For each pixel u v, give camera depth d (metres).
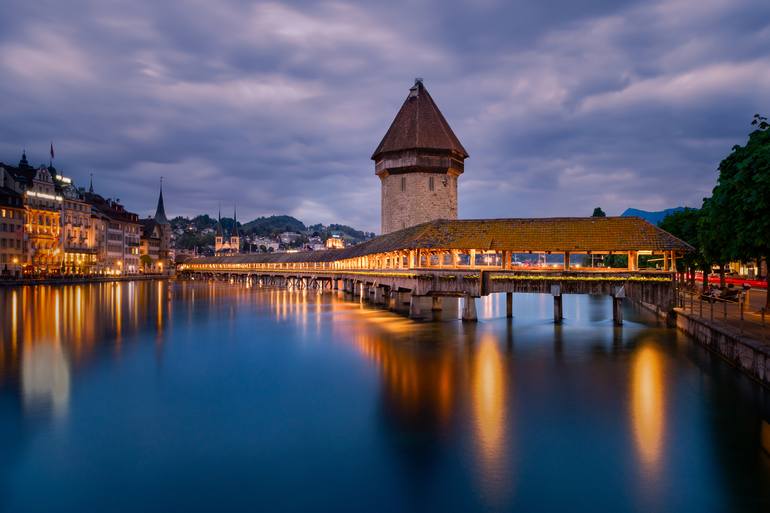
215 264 178.25
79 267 121.88
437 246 40.81
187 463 14.82
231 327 43.09
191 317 50.88
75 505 12.60
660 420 17.86
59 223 116.31
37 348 32.50
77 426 17.72
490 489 13.24
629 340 33.25
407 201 79.62
